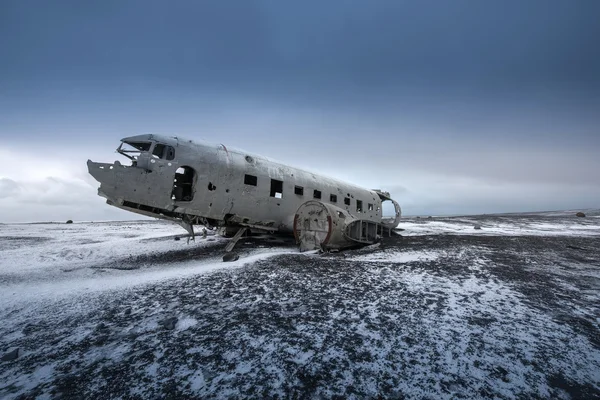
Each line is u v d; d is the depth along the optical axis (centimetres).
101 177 726
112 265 773
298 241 944
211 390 233
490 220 2708
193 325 359
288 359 276
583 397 215
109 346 312
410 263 718
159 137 841
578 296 450
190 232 920
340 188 1372
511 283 526
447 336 316
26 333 351
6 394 234
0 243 1254
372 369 257
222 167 915
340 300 438
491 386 230
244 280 559
